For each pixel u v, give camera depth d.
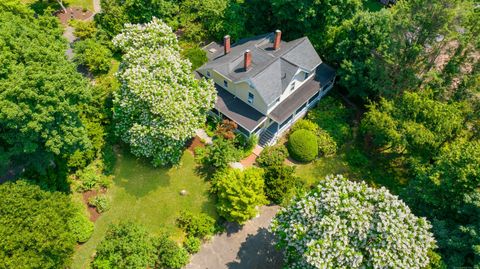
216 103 33.00
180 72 28.70
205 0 38.97
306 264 21.42
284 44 35.00
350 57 33.88
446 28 27.30
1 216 21.11
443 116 27.06
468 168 22.77
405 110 28.81
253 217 27.97
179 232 27.30
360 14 33.47
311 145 31.41
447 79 29.88
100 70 35.97
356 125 34.97
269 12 39.44
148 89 26.61
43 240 21.05
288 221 22.17
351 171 31.69
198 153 31.42
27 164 27.45
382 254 19.53
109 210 28.06
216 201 28.94
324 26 37.88
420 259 20.22
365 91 34.09
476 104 28.66
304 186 29.95
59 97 23.16
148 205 28.53
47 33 27.83
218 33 38.69
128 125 29.08
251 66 32.38
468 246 21.34
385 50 31.08
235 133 32.38
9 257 20.27
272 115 31.97
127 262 23.84
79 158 29.02
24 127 21.94
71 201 26.52
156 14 38.94
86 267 25.20
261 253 26.59
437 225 23.14
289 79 31.72
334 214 20.25
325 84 35.31
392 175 31.48
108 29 38.25
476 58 28.89
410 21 28.50
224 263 26.08
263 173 29.52
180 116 27.02
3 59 21.95
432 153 28.42
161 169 30.59
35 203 22.38
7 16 25.94
